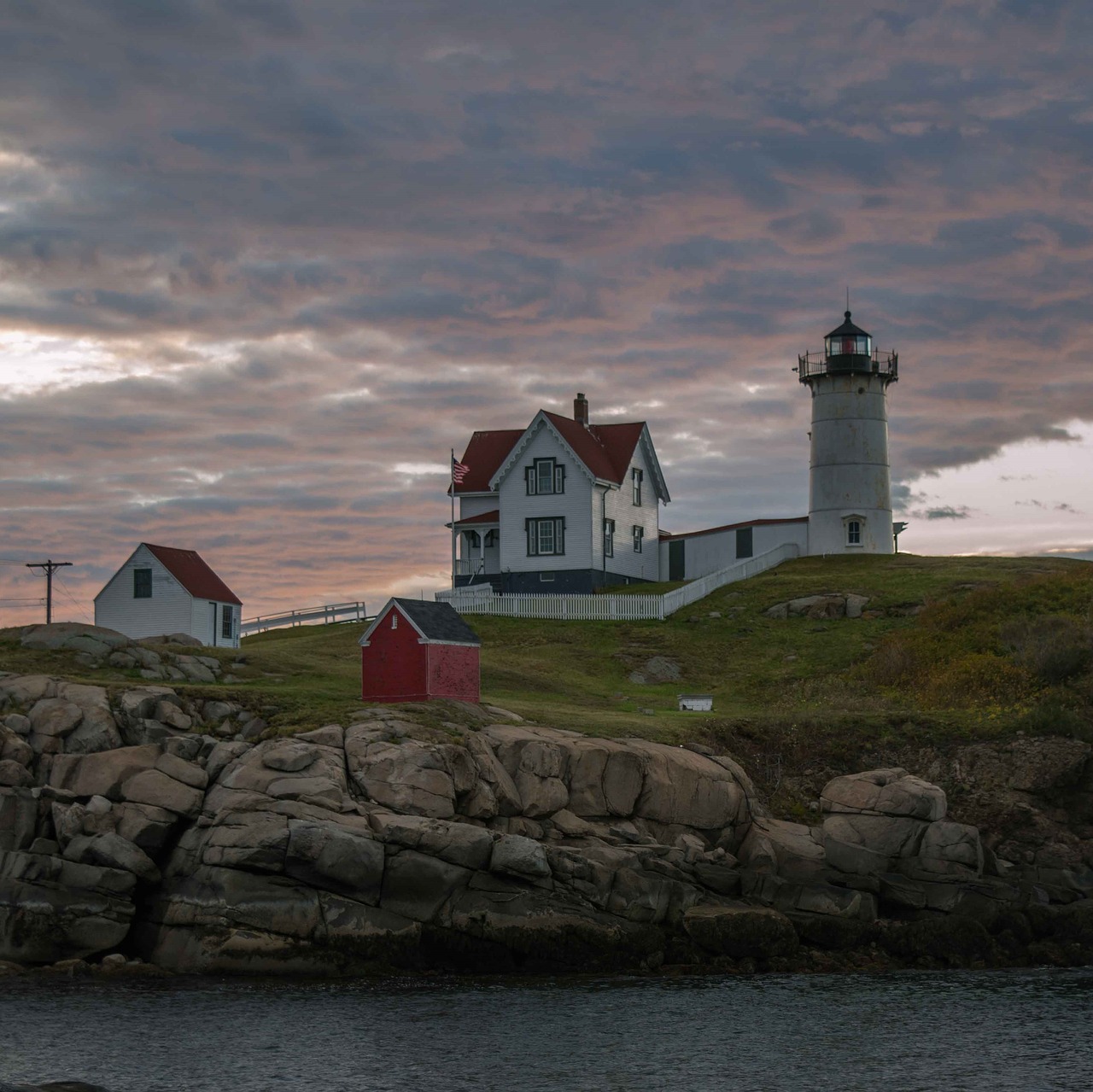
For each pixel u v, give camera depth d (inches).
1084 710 2241.6
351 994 1446.9
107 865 1568.7
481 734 1835.6
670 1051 1269.7
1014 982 1561.3
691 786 1863.9
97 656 2187.5
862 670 2620.6
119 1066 1193.4
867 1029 1348.4
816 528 3612.2
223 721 1849.2
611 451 3636.8
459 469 3420.3
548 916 1567.4
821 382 3651.6
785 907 1710.1
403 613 2028.8
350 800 1626.5
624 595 3184.1
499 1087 1170.6
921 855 1784.0
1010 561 3363.7
